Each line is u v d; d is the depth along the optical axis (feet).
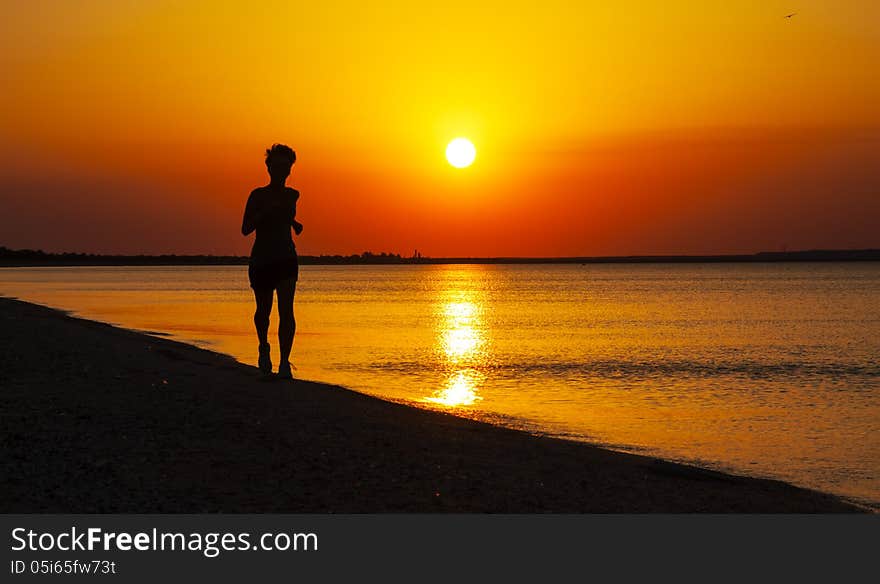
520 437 41.45
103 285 473.26
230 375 49.39
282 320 45.88
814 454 50.21
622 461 37.11
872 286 535.60
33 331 75.72
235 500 25.14
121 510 23.88
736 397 76.54
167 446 30.01
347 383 81.00
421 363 102.17
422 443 34.55
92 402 36.96
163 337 123.03
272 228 43.68
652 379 89.86
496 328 174.50
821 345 138.82
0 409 34.37
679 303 316.40
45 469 26.55
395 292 478.59
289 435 32.99
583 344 136.87
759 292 441.68
